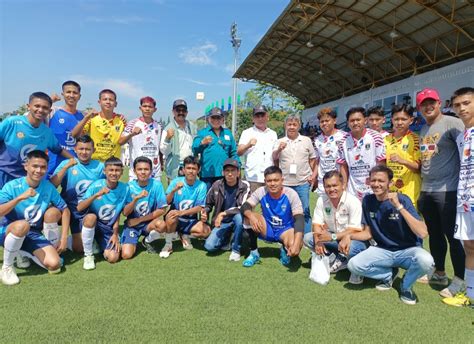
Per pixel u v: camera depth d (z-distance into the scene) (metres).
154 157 5.45
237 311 3.00
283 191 4.29
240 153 5.28
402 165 4.02
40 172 3.70
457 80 14.31
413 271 3.23
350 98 22.48
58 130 5.03
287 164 5.02
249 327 2.74
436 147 3.48
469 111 3.02
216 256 4.57
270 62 22.59
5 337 2.54
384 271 3.54
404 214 3.31
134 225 4.49
